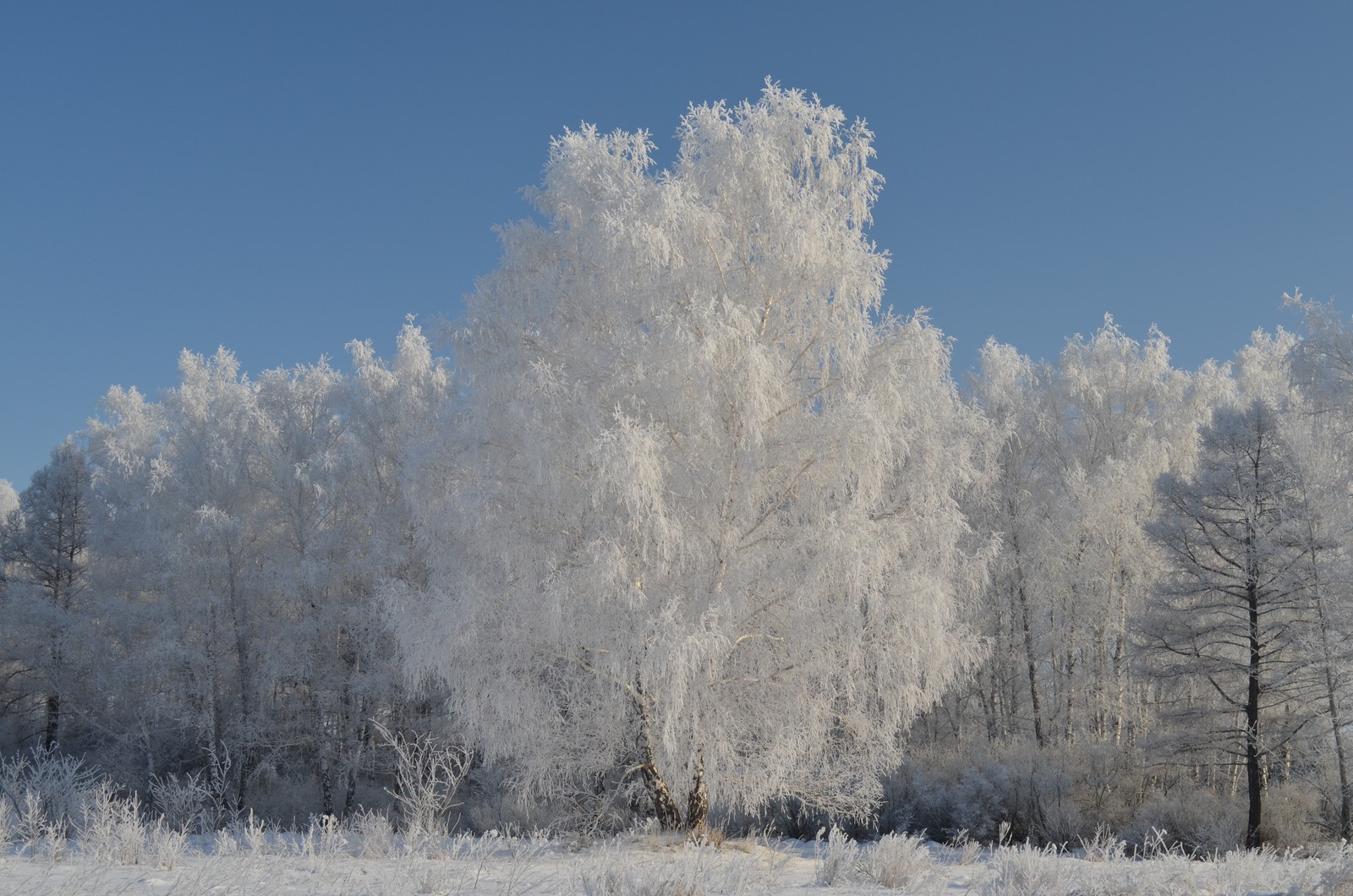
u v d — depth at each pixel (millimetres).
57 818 9039
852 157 12992
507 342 12938
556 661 12680
